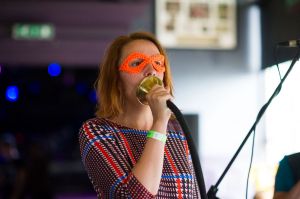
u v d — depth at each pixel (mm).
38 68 18781
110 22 10812
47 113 20500
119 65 2174
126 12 9977
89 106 20359
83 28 11250
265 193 6262
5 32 10688
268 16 7578
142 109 2166
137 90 2072
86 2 9758
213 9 8008
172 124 2252
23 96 19859
